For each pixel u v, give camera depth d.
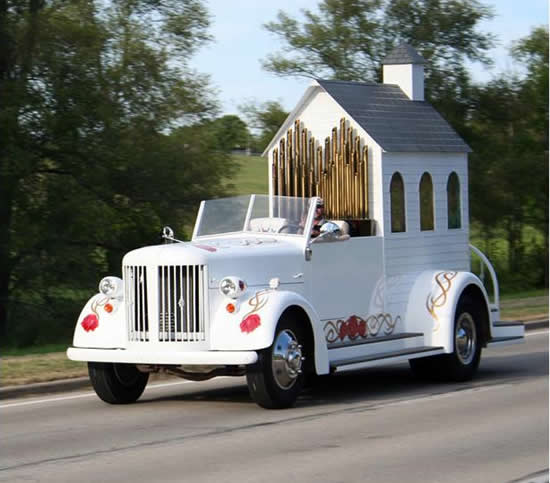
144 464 12.02
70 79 39.03
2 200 38.69
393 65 21.48
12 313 39.94
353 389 18.64
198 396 17.83
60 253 39.38
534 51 56.28
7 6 39.22
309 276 17.45
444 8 53.28
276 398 15.90
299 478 11.15
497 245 59.34
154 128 41.41
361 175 19.30
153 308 16.02
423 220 20.14
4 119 36.44
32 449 13.09
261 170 53.03
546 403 16.55
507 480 11.04
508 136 56.50
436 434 13.82
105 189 40.66
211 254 16.02
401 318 19.39
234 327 15.73
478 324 19.88
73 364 20.39
